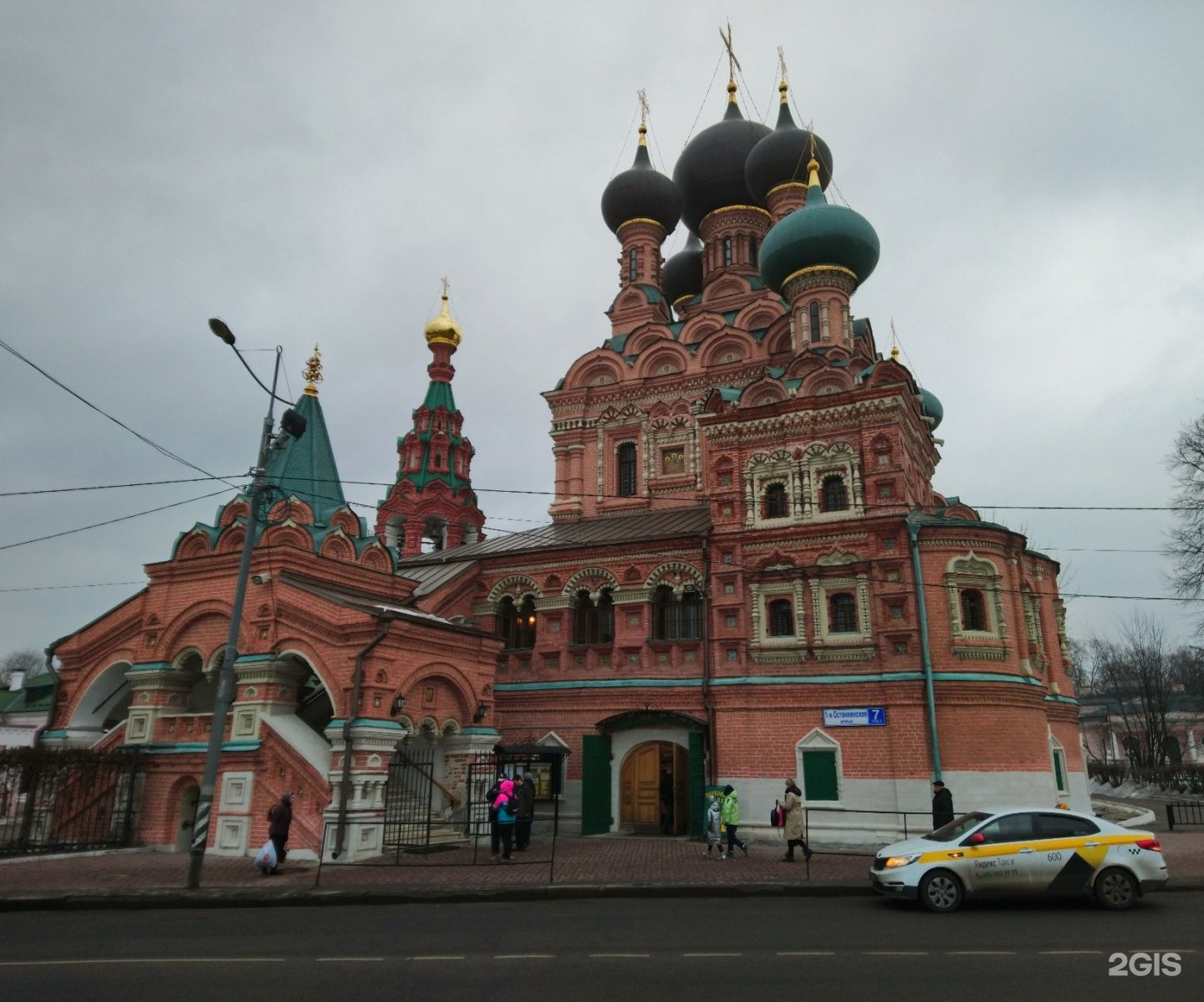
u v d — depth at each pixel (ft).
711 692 90.79
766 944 39.50
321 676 76.23
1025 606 95.81
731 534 94.38
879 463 90.17
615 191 147.95
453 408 160.66
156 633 85.56
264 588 81.30
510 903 53.93
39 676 172.14
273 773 74.74
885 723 83.30
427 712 80.94
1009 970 34.19
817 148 141.08
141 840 78.28
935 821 71.41
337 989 31.89
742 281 140.46
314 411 100.73
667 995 30.71
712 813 73.67
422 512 149.48
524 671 103.04
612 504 123.44
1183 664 238.48
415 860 69.62
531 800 77.15
